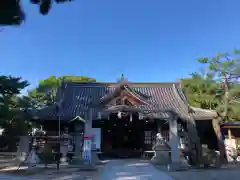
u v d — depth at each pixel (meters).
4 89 18.23
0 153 23.48
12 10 4.37
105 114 20.28
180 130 20.72
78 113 20.78
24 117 21.66
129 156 21.66
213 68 18.47
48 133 19.98
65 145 16.34
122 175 11.68
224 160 16.47
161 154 16.06
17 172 12.41
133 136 23.73
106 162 16.92
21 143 15.45
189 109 21.25
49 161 13.86
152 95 25.62
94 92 25.45
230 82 18.31
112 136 23.58
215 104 23.61
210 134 23.41
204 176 11.55
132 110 19.88
